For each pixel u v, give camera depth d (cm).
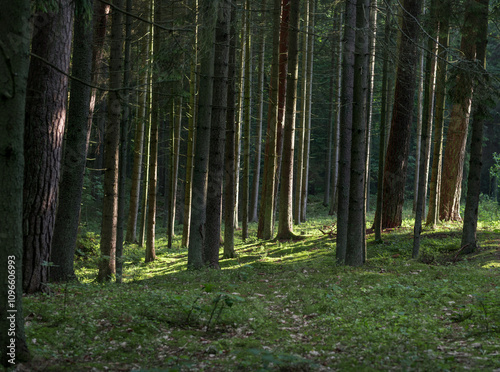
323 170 4362
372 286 880
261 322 649
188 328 632
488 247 1310
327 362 468
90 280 1159
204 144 1198
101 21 1303
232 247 1531
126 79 1047
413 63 1345
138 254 1738
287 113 1812
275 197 1995
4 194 420
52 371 436
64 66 806
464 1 1186
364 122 1116
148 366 475
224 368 454
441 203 1894
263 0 1759
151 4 1490
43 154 789
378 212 1494
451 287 848
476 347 492
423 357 458
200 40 1059
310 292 833
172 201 1939
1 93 412
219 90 1265
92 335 567
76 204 1002
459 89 1105
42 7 690
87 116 1007
